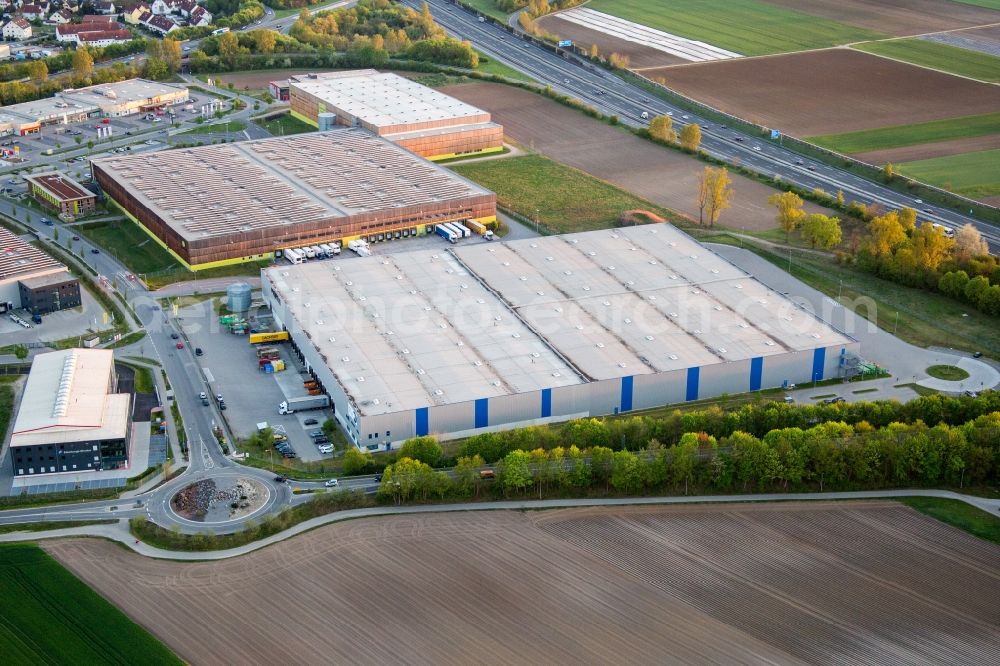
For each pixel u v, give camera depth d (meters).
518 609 198.38
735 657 188.00
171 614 197.00
